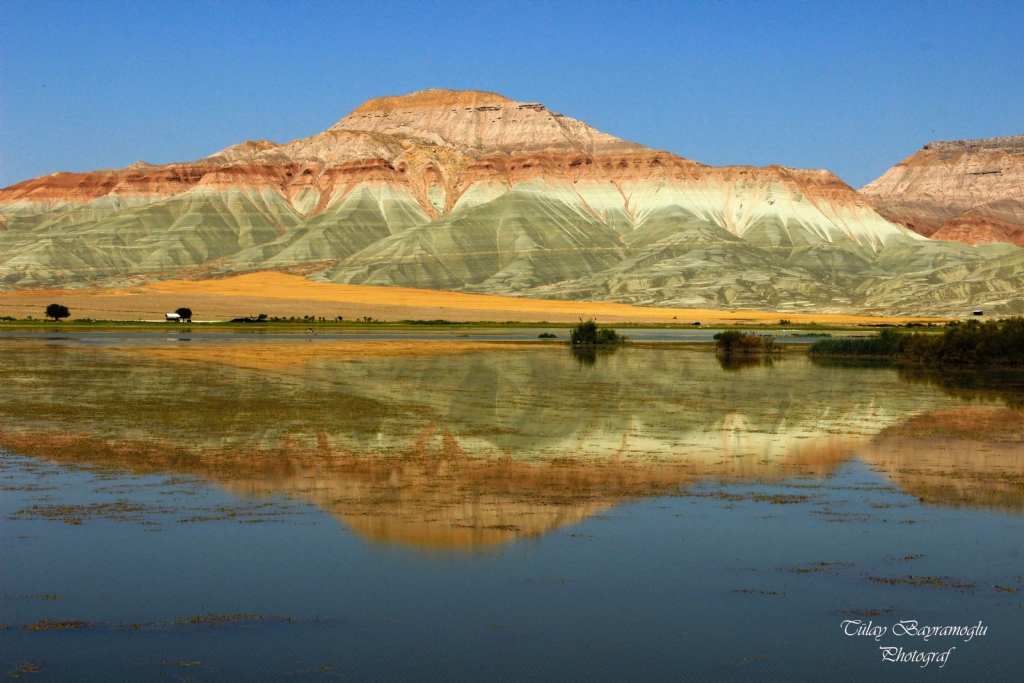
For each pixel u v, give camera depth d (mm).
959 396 48031
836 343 82750
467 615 16438
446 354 76938
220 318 148000
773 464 28594
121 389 47000
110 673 14312
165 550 19484
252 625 16016
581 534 20750
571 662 14703
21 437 32031
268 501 23281
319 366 62625
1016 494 24766
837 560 19203
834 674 14406
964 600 17219
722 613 16609
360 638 15531
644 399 45062
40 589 17422
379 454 29422
